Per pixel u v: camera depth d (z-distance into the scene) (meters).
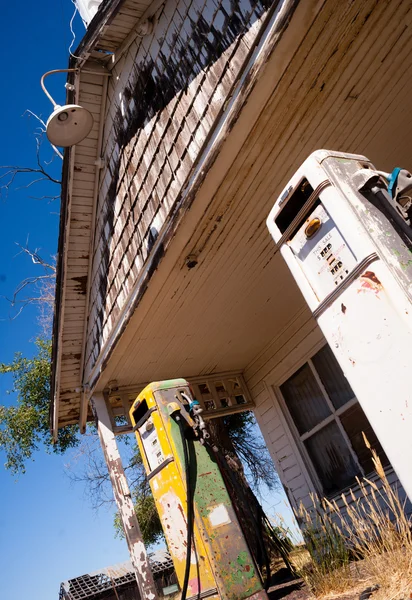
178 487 4.27
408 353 2.34
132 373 6.88
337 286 2.69
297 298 6.97
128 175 5.62
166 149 4.89
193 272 5.50
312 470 7.33
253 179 4.71
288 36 3.59
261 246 5.65
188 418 4.41
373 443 6.39
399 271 2.42
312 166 2.82
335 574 3.89
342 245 2.67
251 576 4.06
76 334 6.86
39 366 13.36
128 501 6.12
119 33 5.32
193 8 4.47
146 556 5.79
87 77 5.75
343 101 4.41
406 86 4.60
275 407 7.88
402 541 3.57
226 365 8.02
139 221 5.38
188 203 4.56
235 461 7.46
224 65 4.09
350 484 6.73
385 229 2.54
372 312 2.51
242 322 6.94
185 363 7.34
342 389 6.93
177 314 6.07
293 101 4.14
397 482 6.01
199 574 4.03
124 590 20.47
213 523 4.11
